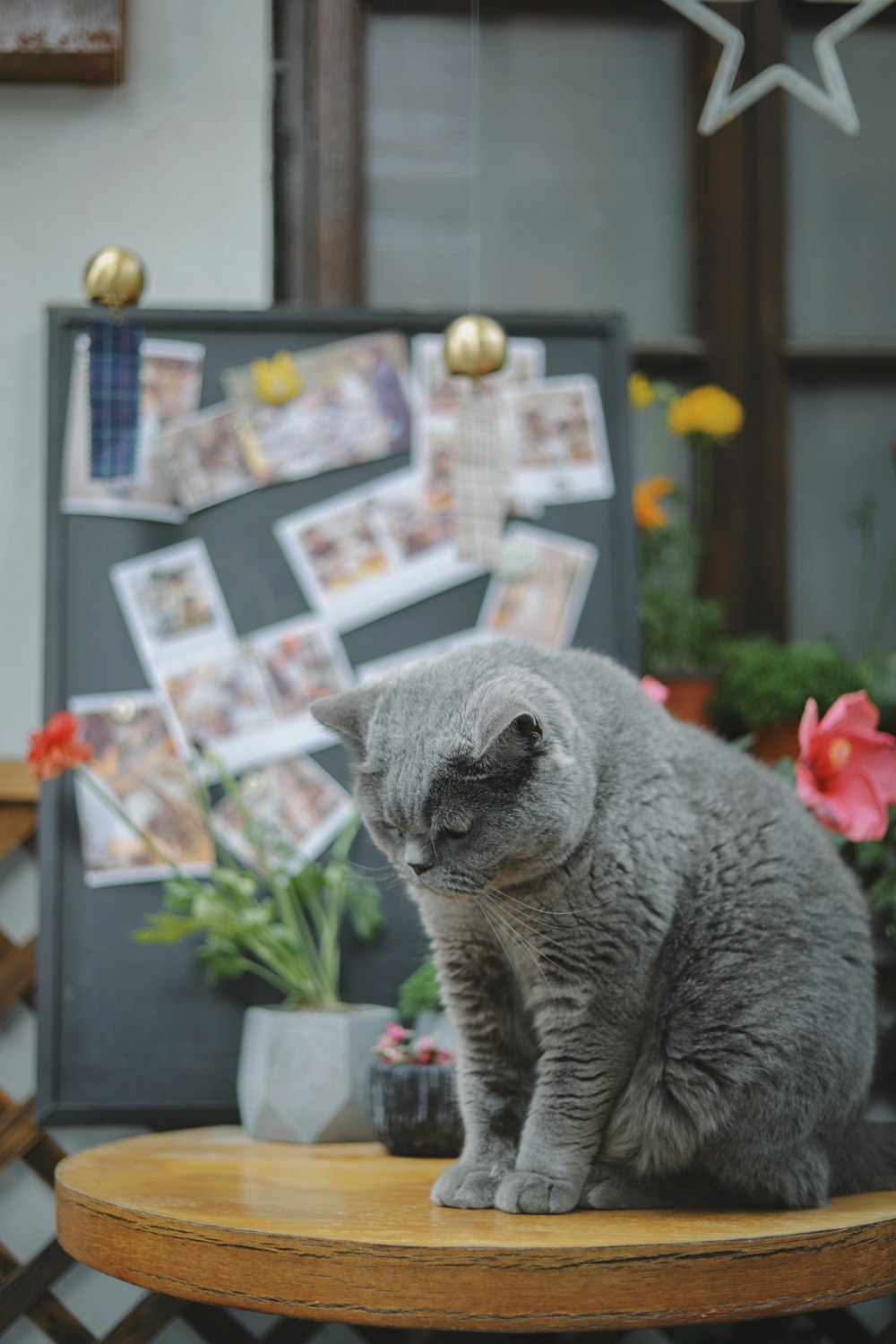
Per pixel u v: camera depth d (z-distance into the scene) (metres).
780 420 2.02
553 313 1.83
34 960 1.72
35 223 1.85
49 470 1.73
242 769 1.72
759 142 2.03
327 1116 1.43
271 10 1.92
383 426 1.80
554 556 1.79
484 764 1.07
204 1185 1.17
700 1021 1.11
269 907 1.55
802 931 1.15
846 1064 1.14
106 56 1.79
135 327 1.65
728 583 2.03
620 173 2.05
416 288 2.01
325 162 1.94
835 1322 1.68
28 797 1.72
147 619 1.73
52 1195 1.71
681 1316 0.92
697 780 1.21
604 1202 1.11
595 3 2.04
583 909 1.11
